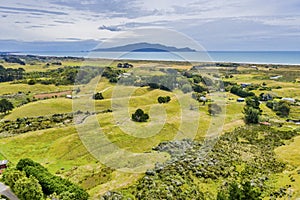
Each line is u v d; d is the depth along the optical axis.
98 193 19.69
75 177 21.62
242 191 16.81
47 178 21.28
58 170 22.91
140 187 20.05
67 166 23.39
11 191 20.75
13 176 21.27
